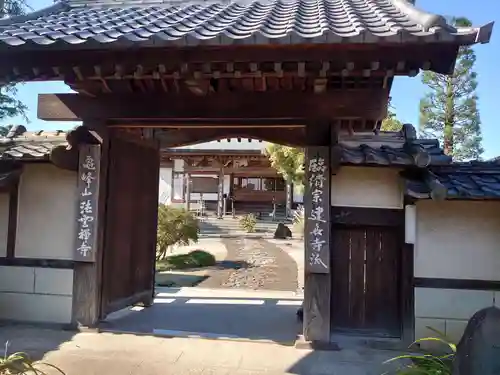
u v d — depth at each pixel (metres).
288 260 14.88
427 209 5.07
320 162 5.02
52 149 5.23
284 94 5.11
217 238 21.00
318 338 4.92
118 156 5.99
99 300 5.51
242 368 4.33
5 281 5.64
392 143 5.75
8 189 5.64
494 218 4.99
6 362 3.45
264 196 30.48
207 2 6.40
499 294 4.91
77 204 5.43
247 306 7.51
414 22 4.15
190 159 24.58
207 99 5.23
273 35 4.02
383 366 4.42
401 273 5.09
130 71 4.65
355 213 5.15
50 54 4.50
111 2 6.63
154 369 4.26
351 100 5.00
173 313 6.83
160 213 13.27
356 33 3.86
